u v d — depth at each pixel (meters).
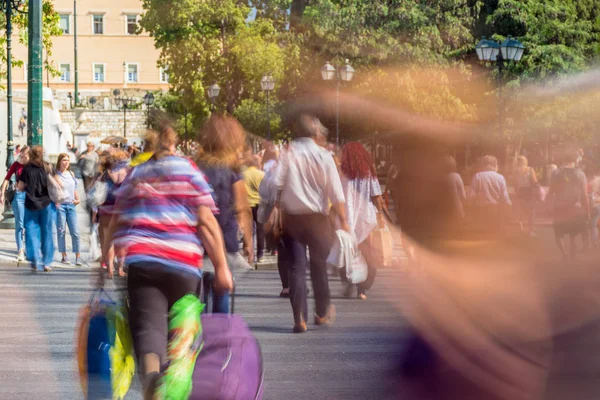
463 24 22.19
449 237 6.80
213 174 8.40
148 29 65.12
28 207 18.67
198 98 62.66
